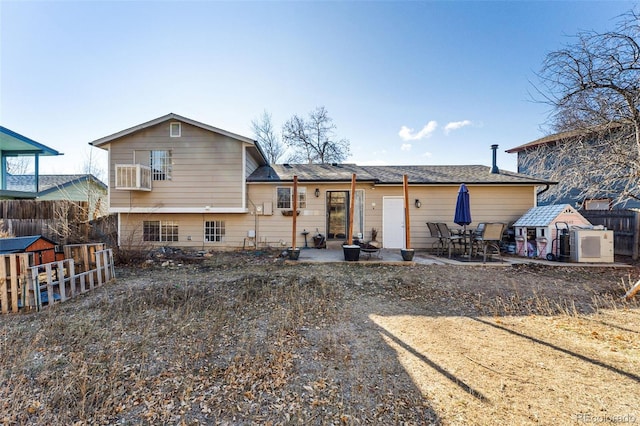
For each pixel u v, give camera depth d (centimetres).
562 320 447
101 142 1042
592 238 831
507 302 538
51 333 395
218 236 1112
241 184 1057
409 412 237
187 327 421
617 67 686
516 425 218
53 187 1445
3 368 307
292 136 2700
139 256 881
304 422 228
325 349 355
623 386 267
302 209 1123
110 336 388
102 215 1198
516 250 987
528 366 309
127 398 260
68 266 575
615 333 392
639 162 700
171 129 1055
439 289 618
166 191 1055
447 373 297
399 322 448
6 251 542
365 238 1126
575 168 846
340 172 1218
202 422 229
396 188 1122
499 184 1068
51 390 271
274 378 292
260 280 673
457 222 901
